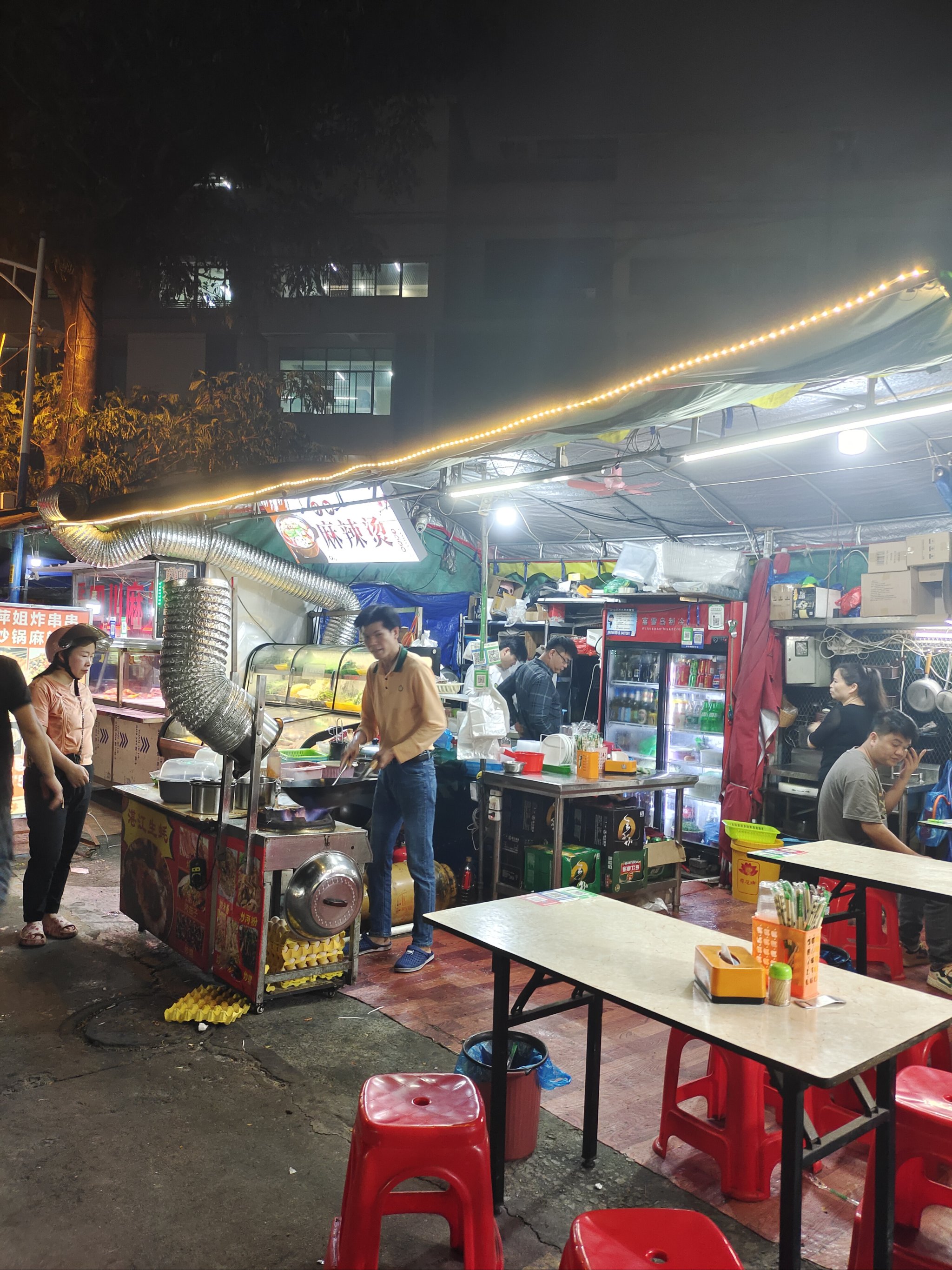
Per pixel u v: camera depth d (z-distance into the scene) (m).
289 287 14.39
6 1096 3.24
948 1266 2.32
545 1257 2.46
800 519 9.65
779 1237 2.31
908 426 6.70
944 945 4.80
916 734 4.57
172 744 7.25
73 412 12.30
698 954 2.40
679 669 7.81
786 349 3.21
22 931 4.91
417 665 4.76
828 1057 1.93
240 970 4.14
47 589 12.98
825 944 3.62
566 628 9.84
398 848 5.72
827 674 7.14
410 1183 2.86
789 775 6.87
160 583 9.52
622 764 5.87
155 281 13.49
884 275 2.67
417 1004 4.22
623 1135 3.13
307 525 10.45
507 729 6.06
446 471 6.80
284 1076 3.46
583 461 8.24
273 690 8.43
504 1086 2.70
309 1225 2.58
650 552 7.84
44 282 17.44
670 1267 1.75
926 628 6.70
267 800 4.34
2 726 3.15
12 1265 2.37
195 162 12.65
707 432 7.29
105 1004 4.12
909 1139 2.38
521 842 5.85
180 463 11.80
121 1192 2.70
